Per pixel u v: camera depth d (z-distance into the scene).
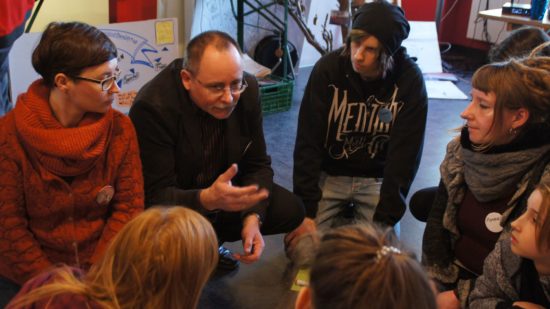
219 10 3.95
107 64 1.30
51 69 1.27
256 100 1.71
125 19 3.34
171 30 3.28
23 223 1.39
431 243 1.64
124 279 0.88
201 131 1.65
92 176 1.42
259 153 1.80
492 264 1.36
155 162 1.60
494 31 5.21
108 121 1.40
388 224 1.90
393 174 1.88
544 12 3.63
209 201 1.51
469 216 1.55
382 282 0.69
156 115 1.57
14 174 1.34
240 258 1.62
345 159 2.05
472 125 1.41
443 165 1.62
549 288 1.23
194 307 0.96
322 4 4.71
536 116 1.32
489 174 1.43
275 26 4.06
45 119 1.31
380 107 1.91
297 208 1.88
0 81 1.97
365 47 1.74
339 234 0.78
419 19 4.83
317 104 1.93
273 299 1.88
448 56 5.47
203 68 1.44
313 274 0.75
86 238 1.47
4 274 1.42
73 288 0.87
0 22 1.77
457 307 1.48
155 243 0.88
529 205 1.19
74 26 1.29
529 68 1.33
